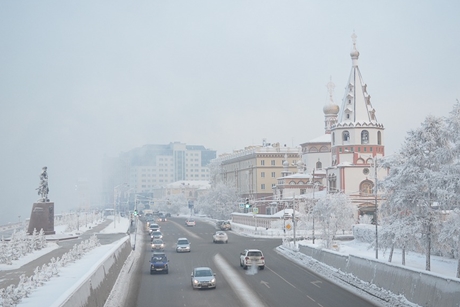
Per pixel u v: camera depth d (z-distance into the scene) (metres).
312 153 149.00
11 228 122.88
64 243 79.19
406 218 49.28
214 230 117.88
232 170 194.75
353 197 109.75
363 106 112.81
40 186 93.12
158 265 47.91
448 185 43.78
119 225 133.38
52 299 29.19
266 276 45.59
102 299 32.62
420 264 57.38
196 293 37.31
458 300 27.03
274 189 141.88
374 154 111.25
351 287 39.19
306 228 98.75
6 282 38.91
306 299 34.59
